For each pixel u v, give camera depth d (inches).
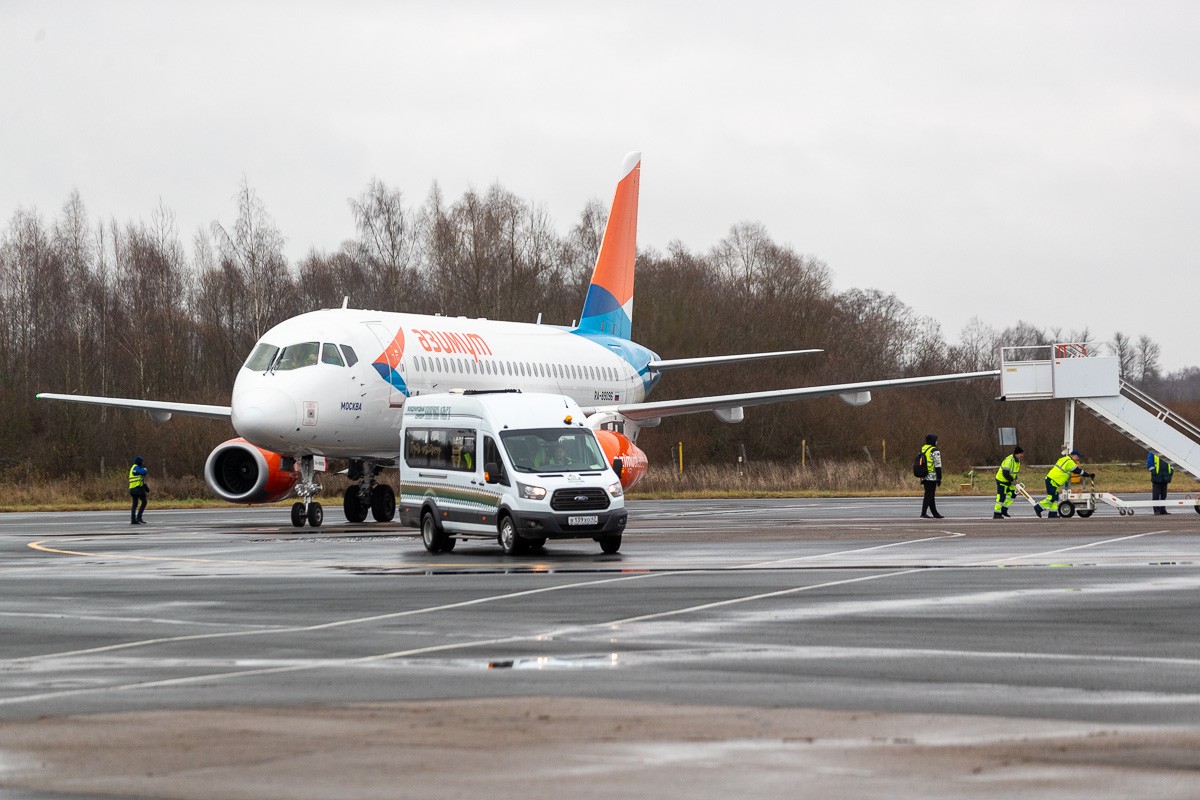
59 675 1130.0
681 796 711.7
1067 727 882.8
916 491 5324.8
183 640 1337.4
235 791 732.7
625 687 1043.9
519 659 1192.8
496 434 2375.7
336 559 2299.5
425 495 2522.1
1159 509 3508.9
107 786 745.0
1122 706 956.0
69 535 3061.0
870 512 3695.9
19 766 792.3
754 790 722.8
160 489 5359.3
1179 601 1567.4
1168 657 1175.0
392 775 762.8
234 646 1293.1
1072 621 1407.5
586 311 4813.0
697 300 6771.7
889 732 869.8
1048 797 706.2
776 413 7081.7
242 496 3516.2
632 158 4992.6
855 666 1136.8
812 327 7308.1
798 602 1589.6
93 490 5344.5
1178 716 919.0
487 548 2539.4
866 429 7170.3
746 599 1624.0
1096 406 3747.5
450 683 1069.8
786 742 840.9
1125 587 1713.8
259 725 905.5
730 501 4569.4
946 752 810.8
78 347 7810.0
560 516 2269.9
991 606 1533.0
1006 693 1008.2
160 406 3678.6
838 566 2036.2
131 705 985.5
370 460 3538.4
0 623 1477.6
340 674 1119.6
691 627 1389.0
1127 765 775.7
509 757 803.4
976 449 7662.4
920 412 7381.9
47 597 1737.2
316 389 3250.5
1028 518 3294.8
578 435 2437.3
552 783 741.3
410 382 3513.8
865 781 741.3
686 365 4559.5
